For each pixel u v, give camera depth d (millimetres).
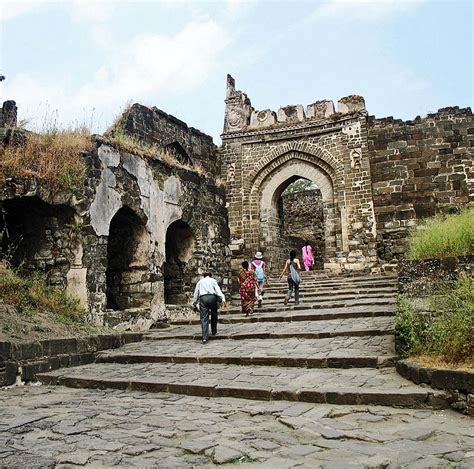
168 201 12516
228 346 8453
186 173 13430
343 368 6480
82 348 8305
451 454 3514
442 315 5816
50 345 7684
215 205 14625
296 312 11086
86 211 9844
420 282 6184
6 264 9328
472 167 17109
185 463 3537
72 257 9766
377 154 18250
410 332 6027
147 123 16266
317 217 24844
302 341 8211
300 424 4434
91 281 9742
